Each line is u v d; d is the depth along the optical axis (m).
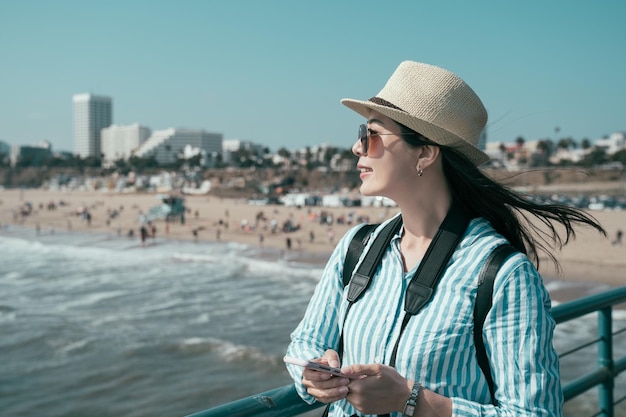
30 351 22.38
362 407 1.50
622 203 86.81
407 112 1.75
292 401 1.76
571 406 14.26
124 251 59.94
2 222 99.94
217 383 18.75
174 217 91.12
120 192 187.12
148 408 17.05
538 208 1.84
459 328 1.58
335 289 1.90
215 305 30.73
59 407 17.20
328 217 84.31
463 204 1.83
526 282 1.56
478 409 1.48
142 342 23.16
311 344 1.85
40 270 45.78
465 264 1.65
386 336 1.67
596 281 38.22
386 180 1.80
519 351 1.51
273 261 50.62
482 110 1.81
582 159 136.50
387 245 1.85
